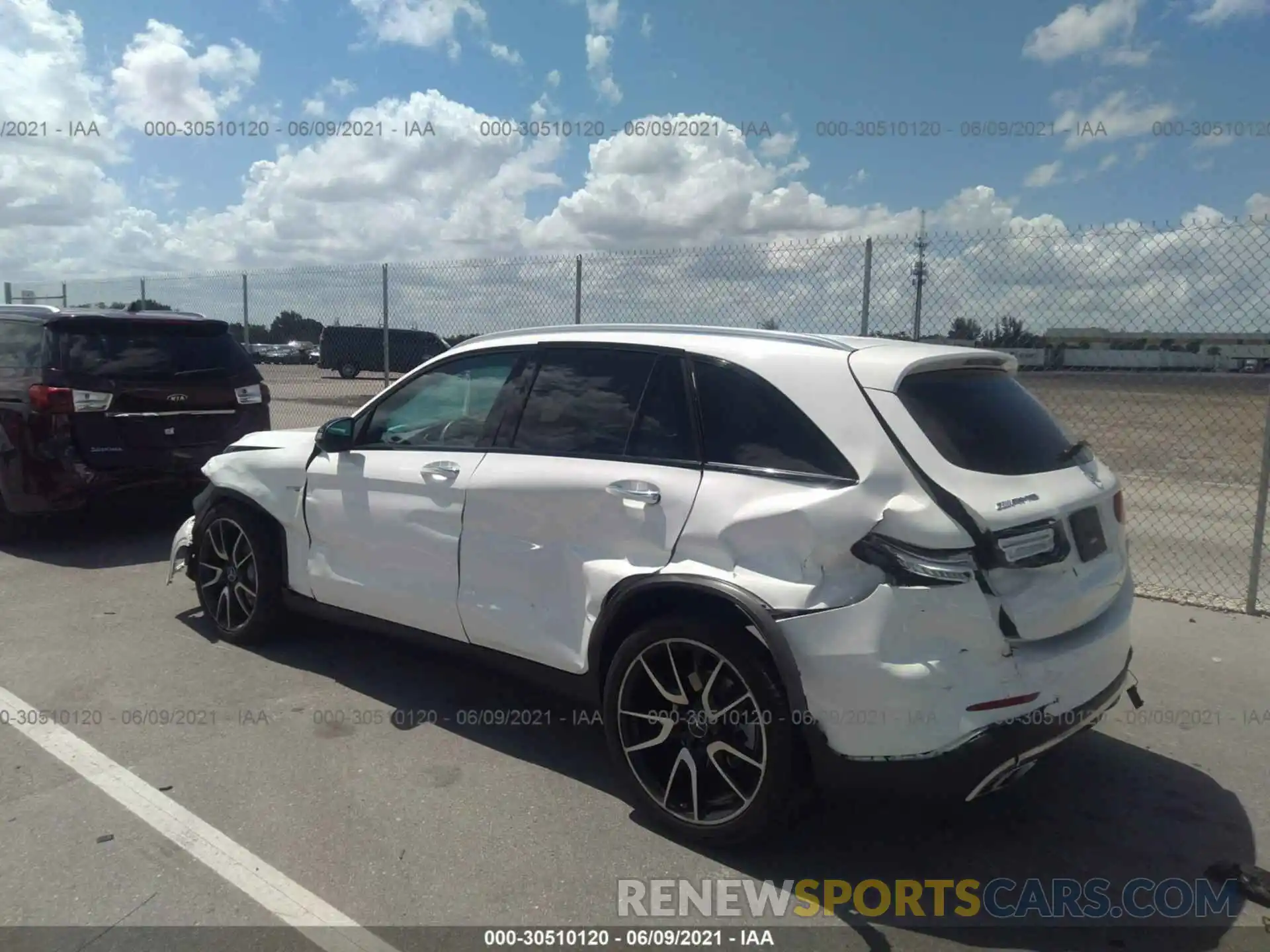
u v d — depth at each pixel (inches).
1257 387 239.6
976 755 112.0
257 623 202.2
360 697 181.8
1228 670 198.8
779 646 118.8
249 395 319.6
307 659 201.8
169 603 240.4
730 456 131.6
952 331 270.7
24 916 113.4
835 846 133.3
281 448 197.0
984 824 139.6
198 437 303.4
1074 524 128.5
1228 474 479.5
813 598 117.7
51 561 283.7
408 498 167.8
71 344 281.0
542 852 129.6
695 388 139.0
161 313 315.6
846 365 128.0
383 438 179.0
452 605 161.0
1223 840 135.4
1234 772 155.5
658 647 131.6
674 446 137.6
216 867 124.2
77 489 277.4
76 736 163.2
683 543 130.4
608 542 139.5
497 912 116.3
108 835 131.6
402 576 170.4
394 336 510.0
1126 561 144.2
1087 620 128.9
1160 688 189.6
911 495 116.3
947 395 129.8
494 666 159.5
